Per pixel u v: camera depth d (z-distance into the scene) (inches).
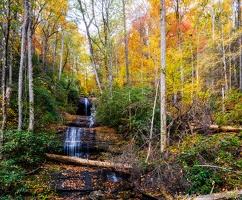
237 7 502.0
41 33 740.0
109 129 438.3
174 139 308.5
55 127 417.4
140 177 251.8
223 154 228.4
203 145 239.6
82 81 1245.1
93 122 514.9
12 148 241.3
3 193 193.6
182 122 297.0
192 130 291.6
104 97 488.1
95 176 272.5
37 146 280.5
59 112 535.2
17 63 473.7
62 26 692.1
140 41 704.4
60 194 224.2
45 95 453.1
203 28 487.5
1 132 235.5
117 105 433.1
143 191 226.1
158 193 215.5
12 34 386.3
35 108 397.4
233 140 246.7
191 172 214.5
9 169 214.4
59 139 374.3
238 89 474.6
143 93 400.5
